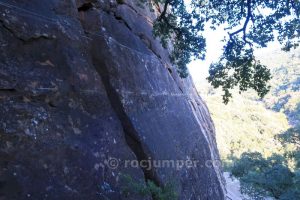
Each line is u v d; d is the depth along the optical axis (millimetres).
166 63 12086
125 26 9508
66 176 4809
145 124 7801
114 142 6348
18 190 4059
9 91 4637
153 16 12320
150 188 6070
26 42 5258
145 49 10195
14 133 4379
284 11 7285
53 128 4996
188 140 10688
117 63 7680
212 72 8250
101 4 8359
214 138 20500
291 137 15812
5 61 4781
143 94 8406
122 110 7133
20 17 5324
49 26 5859
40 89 5082
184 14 8047
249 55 7812
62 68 5777
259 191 12961
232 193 25359
